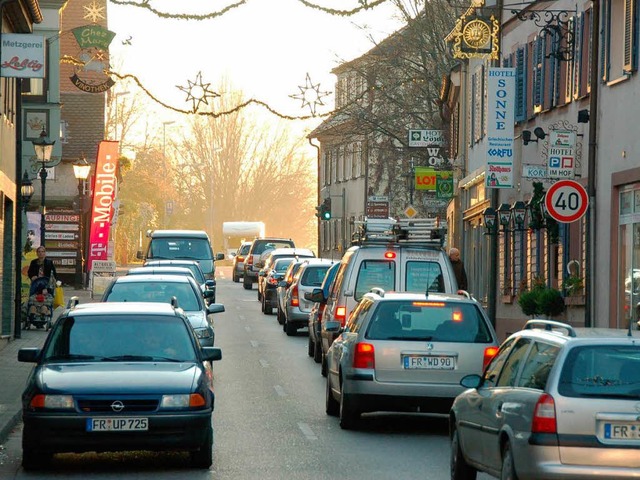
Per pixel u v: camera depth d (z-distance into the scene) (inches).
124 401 1135.0
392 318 1408.7
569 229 2380.7
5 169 2539.4
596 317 2185.0
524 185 2778.1
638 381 852.6
